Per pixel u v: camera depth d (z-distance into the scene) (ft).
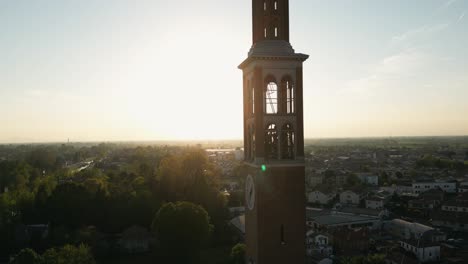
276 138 139.33
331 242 400.06
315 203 651.25
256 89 135.44
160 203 431.43
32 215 405.18
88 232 363.56
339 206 581.53
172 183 476.95
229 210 504.02
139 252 376.27
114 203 419.95
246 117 152.56
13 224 371.97
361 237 383.86
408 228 426.51
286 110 145.38
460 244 397.19
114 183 513.86
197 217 325.83
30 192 476.95
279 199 135.54
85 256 261.44
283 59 136.77
